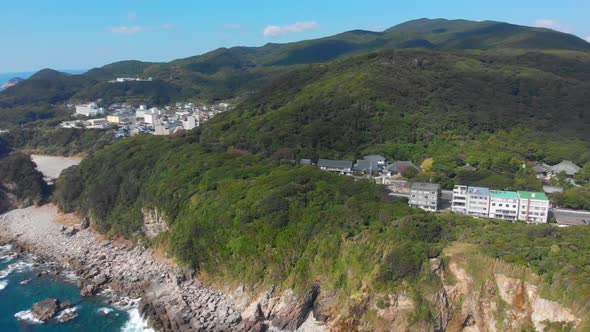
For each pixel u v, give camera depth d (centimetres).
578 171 13788
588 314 7169
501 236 9119
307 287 9481
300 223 10388
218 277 10875
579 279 7575
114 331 9612
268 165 13662
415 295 8619
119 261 12662
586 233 8856
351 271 9294
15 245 14175
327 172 12512
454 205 11381
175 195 13088
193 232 11656
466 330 8562
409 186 12788
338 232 9881
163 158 15350
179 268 11306
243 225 10962
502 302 8312
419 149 15112
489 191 11244
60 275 12250
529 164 14162
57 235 14688
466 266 8650
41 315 10081
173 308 10069
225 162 14100
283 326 9431
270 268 10019
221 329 9475
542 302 7831
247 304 9925
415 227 9431
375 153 15100
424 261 8812
